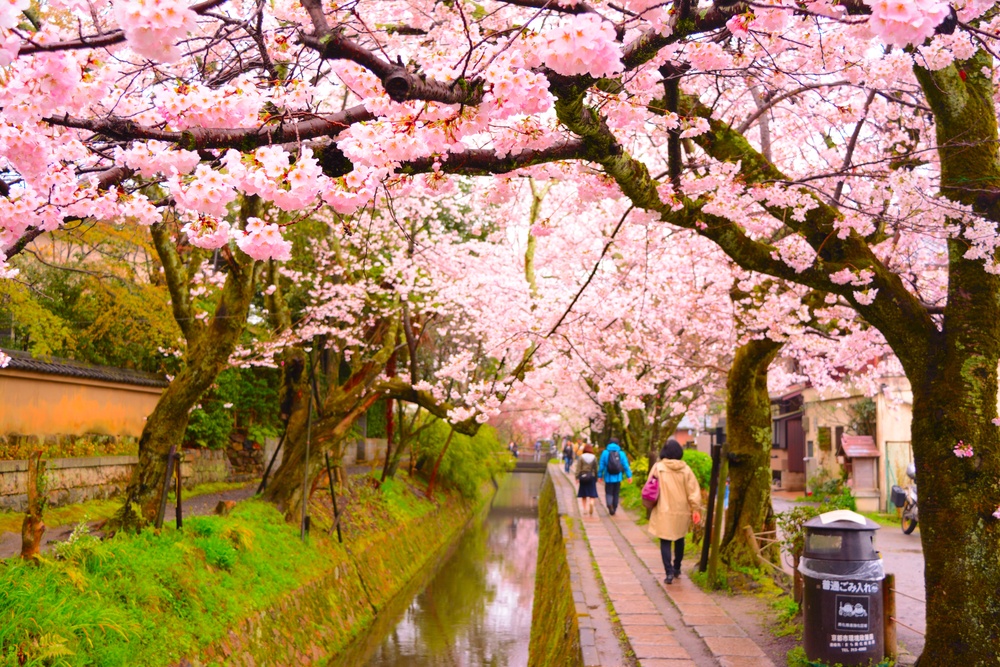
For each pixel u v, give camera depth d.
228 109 3.29
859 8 3.21
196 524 9.66
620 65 2.80
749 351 9.46
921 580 10.42
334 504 13.56
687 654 6.22
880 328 5.48
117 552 7.63
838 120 7.35
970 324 5.10
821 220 5.89
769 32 4.29
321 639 10.33
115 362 15.90
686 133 5.21
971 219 5.04
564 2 3.24
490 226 18.83
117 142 3.73
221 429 17.61
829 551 5.69
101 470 13.23
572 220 17.50
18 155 3.29
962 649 4.80
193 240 3.36
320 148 3.74
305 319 14.05
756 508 9.46
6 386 11.77
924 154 8.13
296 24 4.49
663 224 11.40
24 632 5.58
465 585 16.64
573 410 27.77
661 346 15.02
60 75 2.92
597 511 18.00
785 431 32.62
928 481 5.11
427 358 22.31
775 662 5.99
